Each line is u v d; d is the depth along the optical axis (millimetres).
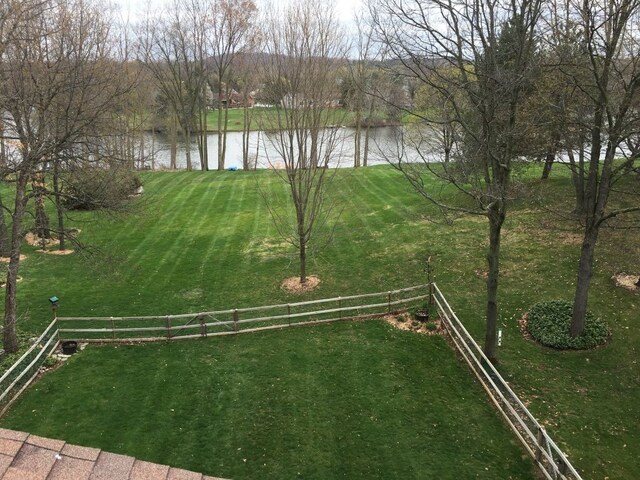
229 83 49250
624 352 13953
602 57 12438
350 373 13797
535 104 16844
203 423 11836
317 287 19562
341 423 11797
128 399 12742
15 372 13305
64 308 18172
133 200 31125
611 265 18375
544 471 9938
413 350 14898
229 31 45781
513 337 15336
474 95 12641
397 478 10133
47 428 11578
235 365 14320
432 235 23766
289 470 10383
